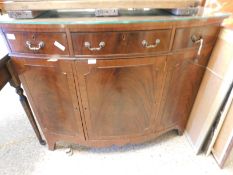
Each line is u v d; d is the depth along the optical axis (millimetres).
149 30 750
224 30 899
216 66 986
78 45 757
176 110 1148
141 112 1036
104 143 1153
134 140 1167
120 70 842
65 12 906
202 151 1229
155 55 827
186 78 1012
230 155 1191
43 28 717
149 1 791
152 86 938
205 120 1106
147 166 1146
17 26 726
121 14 871
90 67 818
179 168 1129
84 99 936
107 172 1115
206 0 1072
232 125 975
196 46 896
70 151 1239
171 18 768
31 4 766
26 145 1292
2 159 1193
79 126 1063
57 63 816
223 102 983
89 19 766
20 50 807
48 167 1146
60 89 915
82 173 1111
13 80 916
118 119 1041
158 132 1193
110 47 768
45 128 1128
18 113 1625
